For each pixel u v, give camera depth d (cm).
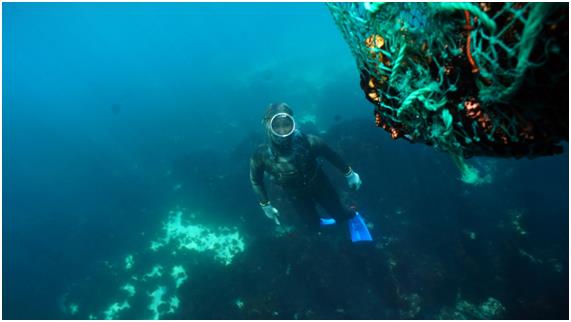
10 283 1162
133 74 5141
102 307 996
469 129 111
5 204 1753
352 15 122
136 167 1747
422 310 660
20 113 5269
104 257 1173
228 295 816
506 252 701
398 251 733
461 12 94
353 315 680
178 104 2717
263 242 882
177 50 6662
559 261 666
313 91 2219
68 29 8862
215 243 1045
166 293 947
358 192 907
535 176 856
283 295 753
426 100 111
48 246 1290
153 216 1259
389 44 117
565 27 77
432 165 917
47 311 1040
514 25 86
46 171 2067
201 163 1435
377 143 971
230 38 6512
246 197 1105
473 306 647
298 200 479
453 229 767
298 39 4622
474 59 94
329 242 797
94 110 3588
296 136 420
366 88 146
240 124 1989
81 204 1546
